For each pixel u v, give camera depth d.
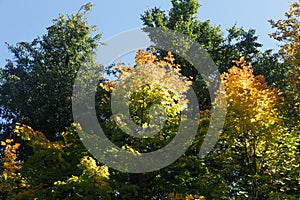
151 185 12.20
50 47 26.95
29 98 23.89
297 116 14.35
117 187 11.50
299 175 12.16
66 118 23.03
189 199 10.39
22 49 26.78
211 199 11.80
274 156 12.21
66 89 23.69
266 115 11.90
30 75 24.59
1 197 15.77
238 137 12.64
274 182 12.05
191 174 12.82
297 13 16.03
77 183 10.19
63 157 12.59
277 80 21.78
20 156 22.14
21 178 12.45
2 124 23.66
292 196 11.31
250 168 12.28
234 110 11.88
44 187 12.32
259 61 24.94
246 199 11.66
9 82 24.44
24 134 12.25
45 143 12.23
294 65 15.33
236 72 12.63
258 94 11.89
